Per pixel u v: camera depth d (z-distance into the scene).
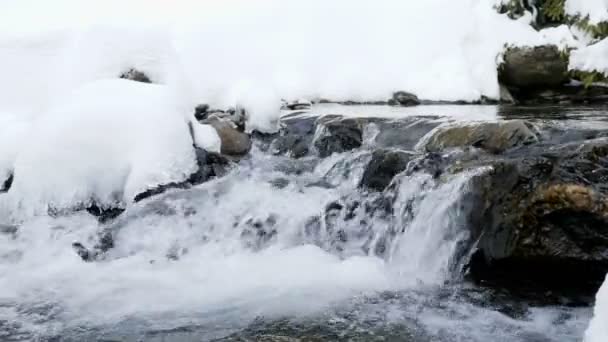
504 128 4.46
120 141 4.86
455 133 4.64
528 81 6.93
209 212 4.77
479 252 3.91
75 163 4.80
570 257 3.62
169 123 4.98
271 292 3.84
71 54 6.12
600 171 3.73
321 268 4.20
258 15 7.87
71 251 4.45
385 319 3.47
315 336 3.27
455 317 3.51
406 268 4.18
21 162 4.87
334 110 6.22
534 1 7.54
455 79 6.94
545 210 3.67
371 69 7.20
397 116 5.52
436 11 7.49
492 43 7.18
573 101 6.82
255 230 4.64
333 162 5.15
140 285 3.99
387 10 7.69
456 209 4.03
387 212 4.49
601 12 7.07
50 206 4.77
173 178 4.88
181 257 4.44
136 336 3.32
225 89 6.92
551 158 3.88
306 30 7.61
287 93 6.96
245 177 5.16
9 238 4.64
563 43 6.82
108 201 4.83
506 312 3.57
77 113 4.90
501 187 3.87
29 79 6.14
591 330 2.56
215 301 3.74
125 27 6.11
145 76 6.01
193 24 7.88
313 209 4.70
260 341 3.23
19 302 3.77
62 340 3.30
